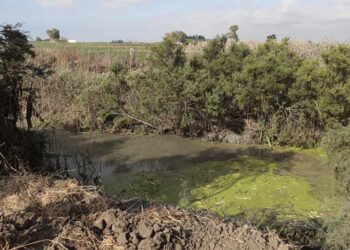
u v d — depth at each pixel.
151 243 3.91
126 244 3.91
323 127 14.42
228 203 9.15
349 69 13.45
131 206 4.91
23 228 3.96
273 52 14.83
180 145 14.77
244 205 8.95
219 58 15.55
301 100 14.28
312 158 13.23
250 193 9.86
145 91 15.88
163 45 16.05
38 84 16.80
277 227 5.59
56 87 17.14
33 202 4.36
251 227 4.57
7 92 10.02
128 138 15.65
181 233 4.22
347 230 5.00
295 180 10.87
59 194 4.75
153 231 4.07
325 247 5.11
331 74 13.57
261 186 10.38
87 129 16.55
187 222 4.50
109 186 10.44
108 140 15.29
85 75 18.58
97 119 16.53
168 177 11.22
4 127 9.67
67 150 13.73
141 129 16.41
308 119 14.62
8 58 9.95
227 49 17.64
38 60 20.33
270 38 16.83
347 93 13.17
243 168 12.12
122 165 12.32
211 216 4.86
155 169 11.98
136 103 16.39
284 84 14.33
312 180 10.91
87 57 23.33
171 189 10.24
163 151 14.00
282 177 11.14
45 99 16.78
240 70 15.27
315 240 5.36
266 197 9.59
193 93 14.99
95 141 15.08
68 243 3.82
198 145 14.83
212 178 11.17
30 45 10.42
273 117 14.75
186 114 15.54
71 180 5.32
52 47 26.30
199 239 4.22
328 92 13.41
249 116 15.48
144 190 10.14
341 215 5.31
